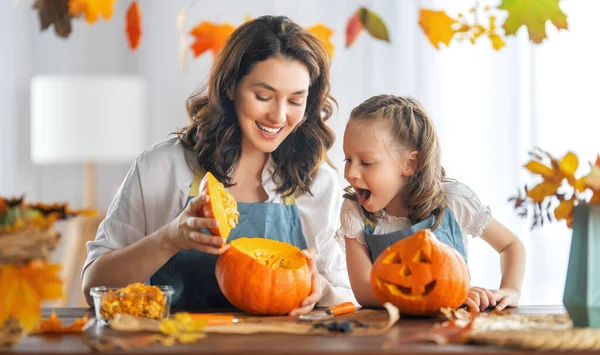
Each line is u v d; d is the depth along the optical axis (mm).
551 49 3529
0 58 4023
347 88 3703
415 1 3686
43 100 3746
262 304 1456
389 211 1835
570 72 3521
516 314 1479
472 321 1277
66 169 4082
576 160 1312
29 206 1177
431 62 3668
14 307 1081
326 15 3762
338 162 3664
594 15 3480
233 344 1123
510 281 1756
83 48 4039
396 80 3691
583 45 3498
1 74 4027
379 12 3705
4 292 1080
